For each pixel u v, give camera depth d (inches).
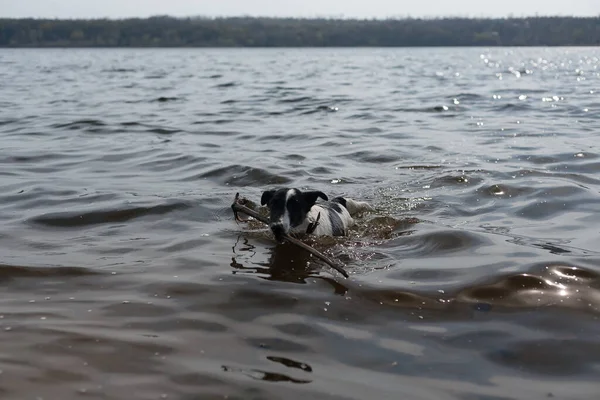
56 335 239.5
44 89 1380.4
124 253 335.3
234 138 702.5
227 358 224.8
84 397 200.4
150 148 633.0
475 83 1528.1
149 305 267.9
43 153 607.5
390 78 1758.1
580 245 331.9
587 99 1072.2
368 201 438.3
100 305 267.7
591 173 495.8
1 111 951.0
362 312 261.7
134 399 199.6
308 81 1649.9
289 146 649.6
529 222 379.9
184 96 1215.6
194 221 395.5
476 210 409.7
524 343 233.6
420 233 361.4
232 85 1514.5
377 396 201.2
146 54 4466.0
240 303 271.0
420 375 213.6
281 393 202.7
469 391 204.2
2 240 354.3
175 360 223.0
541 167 522.6
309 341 237.5
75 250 338.6
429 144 649.6
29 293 280.7
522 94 1190.3
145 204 421.1
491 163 545.0
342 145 650.2
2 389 203.5
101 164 560.4
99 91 1342.3
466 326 247.3
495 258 313.9
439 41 7150.6
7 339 235.9
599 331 241.0
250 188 478.0
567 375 213.9
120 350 229.1
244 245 351.6
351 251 340.8
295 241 327.3
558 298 266.8
